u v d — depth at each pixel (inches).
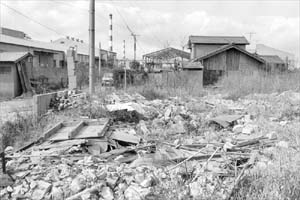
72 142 178.5
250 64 873.5
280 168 129.3
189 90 554.6
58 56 1101.1
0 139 191.2
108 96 402.3
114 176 124.5
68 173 129.0
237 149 176.4
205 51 1071.6
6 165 139.0
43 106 287.7
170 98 467.5
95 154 165.6
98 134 194.4
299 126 242.4
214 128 258.7
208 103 408.2
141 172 130.8
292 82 550.9
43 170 133.0
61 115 277.4
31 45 887.7
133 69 709.9
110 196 110.7
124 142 196.9
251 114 313.3
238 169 138.8
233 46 856.3
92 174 124.5
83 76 684.7
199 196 105.1
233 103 421.7
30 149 171.9
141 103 380.5
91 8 399.5
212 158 156.8
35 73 639.8
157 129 242.8
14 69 522.0
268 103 391.9
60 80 723.4
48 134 199.3
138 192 111.3
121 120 273.4
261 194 106.0
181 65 788.0
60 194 113.0
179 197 105.7
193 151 175.0
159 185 115.4
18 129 211.0
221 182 119.8
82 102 329.7
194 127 253.3
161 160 150.5
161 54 1075.3
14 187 118.8
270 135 210.4
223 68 872.3
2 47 749.9
